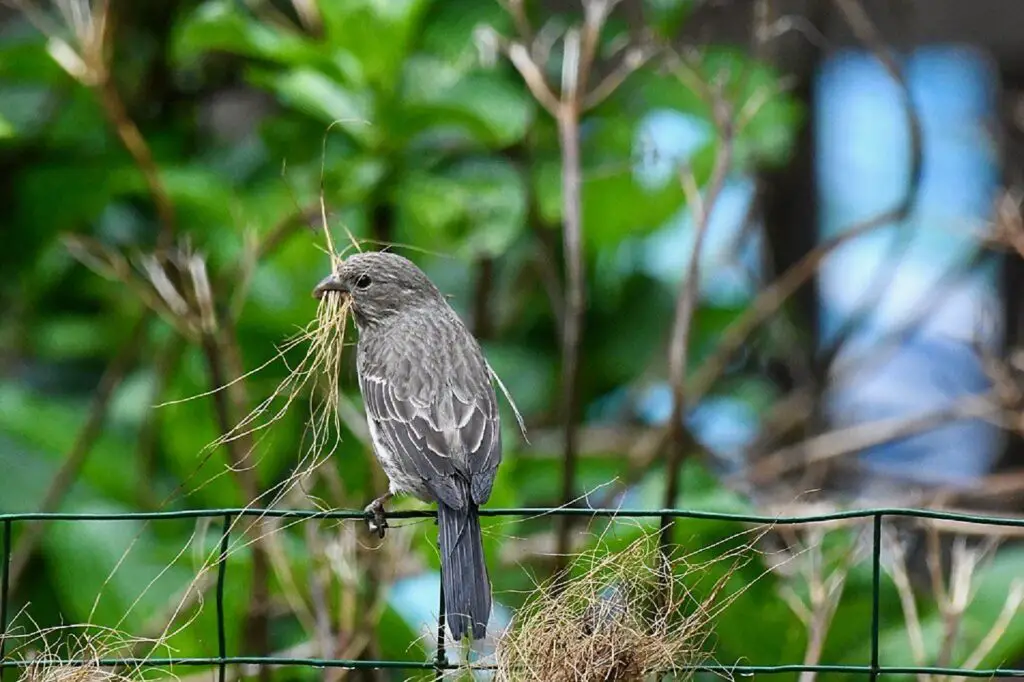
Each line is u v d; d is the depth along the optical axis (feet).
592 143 44.27
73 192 44.83
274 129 43.78
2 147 45.19
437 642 28.30
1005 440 59.77
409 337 33.42
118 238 47.06
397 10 39.34
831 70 59.82
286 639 40.24
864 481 54.13
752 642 35.78
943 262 61.41
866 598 36.91
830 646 36.32
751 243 57.67
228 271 42.04
